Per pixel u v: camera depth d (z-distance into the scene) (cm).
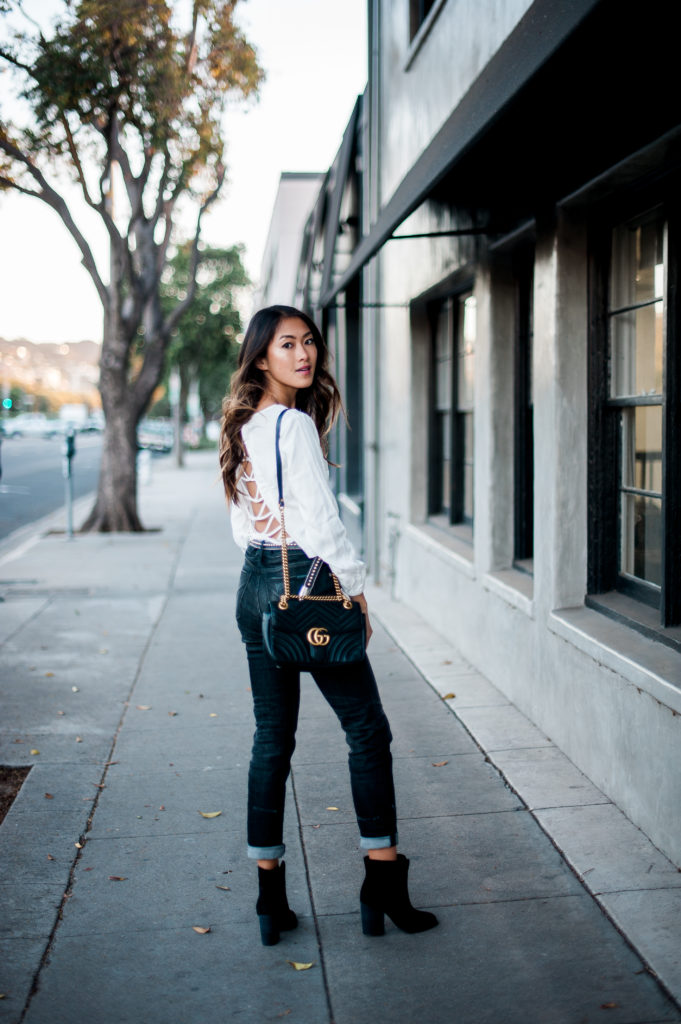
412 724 487
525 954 274
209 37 1072
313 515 257
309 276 1359
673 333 351
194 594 902
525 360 543
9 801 400
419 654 623
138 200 1298
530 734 461
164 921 298
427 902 306
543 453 451
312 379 282
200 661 639
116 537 1342
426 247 690
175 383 3167
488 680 557
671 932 280
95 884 323
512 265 542
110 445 1417
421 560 735
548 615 446
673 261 350
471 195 527
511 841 349
